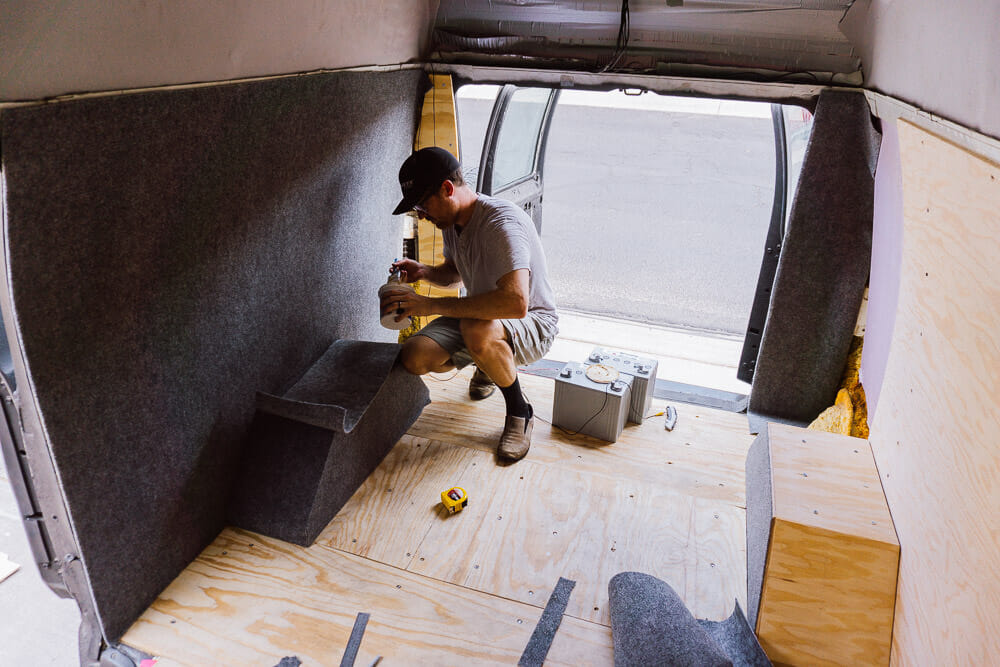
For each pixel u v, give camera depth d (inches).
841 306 90.5
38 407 48.7
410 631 62.9
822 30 82.7
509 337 85.0
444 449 89.7
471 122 273.7
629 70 93.6
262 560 70.7
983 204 44.1
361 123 87.2
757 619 62.0
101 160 49.4
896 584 59.0
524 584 68.6
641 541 74.5
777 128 93.7
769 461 72.9
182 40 55.5
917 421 58.2
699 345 127.9
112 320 53.6
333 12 75.8
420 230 109.0
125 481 58.6
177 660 59.4
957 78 50.2
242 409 73.6
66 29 44.9
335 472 75.1
